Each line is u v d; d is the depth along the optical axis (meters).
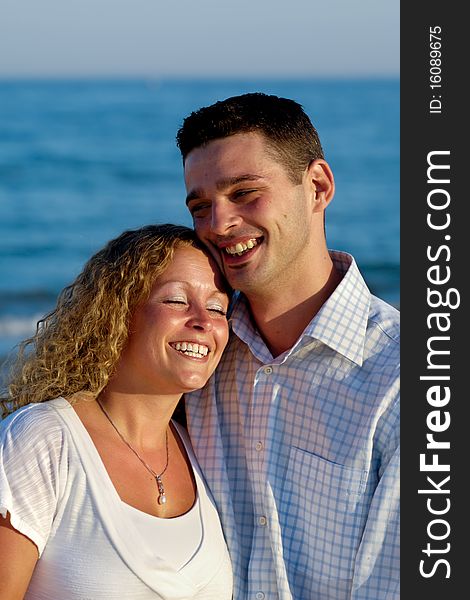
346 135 39.69
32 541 2.73
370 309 3.26
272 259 3.09
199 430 3.27
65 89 88.06
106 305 3.02
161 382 3.02
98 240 20.28
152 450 3.10
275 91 86.25
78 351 3.05
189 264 3.05
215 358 3.10
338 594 3.00
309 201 3.19
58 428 2.89
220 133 3.04
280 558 3.03
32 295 15.42
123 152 34.25
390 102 60.44
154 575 2.79
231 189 3.04
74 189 26.64
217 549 3.01
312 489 3.07
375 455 3.03
